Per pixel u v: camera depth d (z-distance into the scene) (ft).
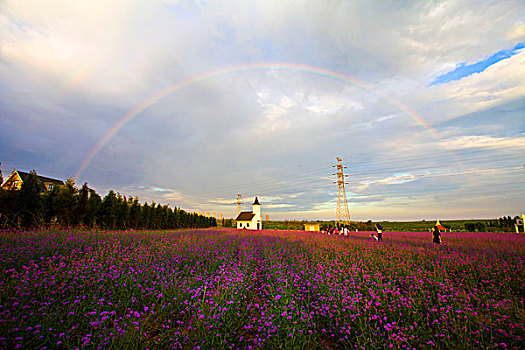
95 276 20.71
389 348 13.73
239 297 19.63
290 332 14.85
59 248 29.81
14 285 16.21
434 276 25.55
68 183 77.25
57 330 12.92
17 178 94.58
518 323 14.74
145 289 19.94
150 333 14.78
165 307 17.65
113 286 19.66
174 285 20.86
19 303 14.42
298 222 297.74
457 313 17.20
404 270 28.27
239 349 14.23
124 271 23.18
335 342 15.67
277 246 52.13
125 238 46.70
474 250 43.83
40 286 16.53
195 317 15.78
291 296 20.08
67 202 73.87
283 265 31.81
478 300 19.33
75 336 13.15
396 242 61.77
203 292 20.38
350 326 16.46
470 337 14.20
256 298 21.90
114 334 12.91
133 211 115.03
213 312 16.30
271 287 22.86
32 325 12.85
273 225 296.30
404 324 16.55
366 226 189.37
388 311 17.93
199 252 37.27
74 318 14.43
